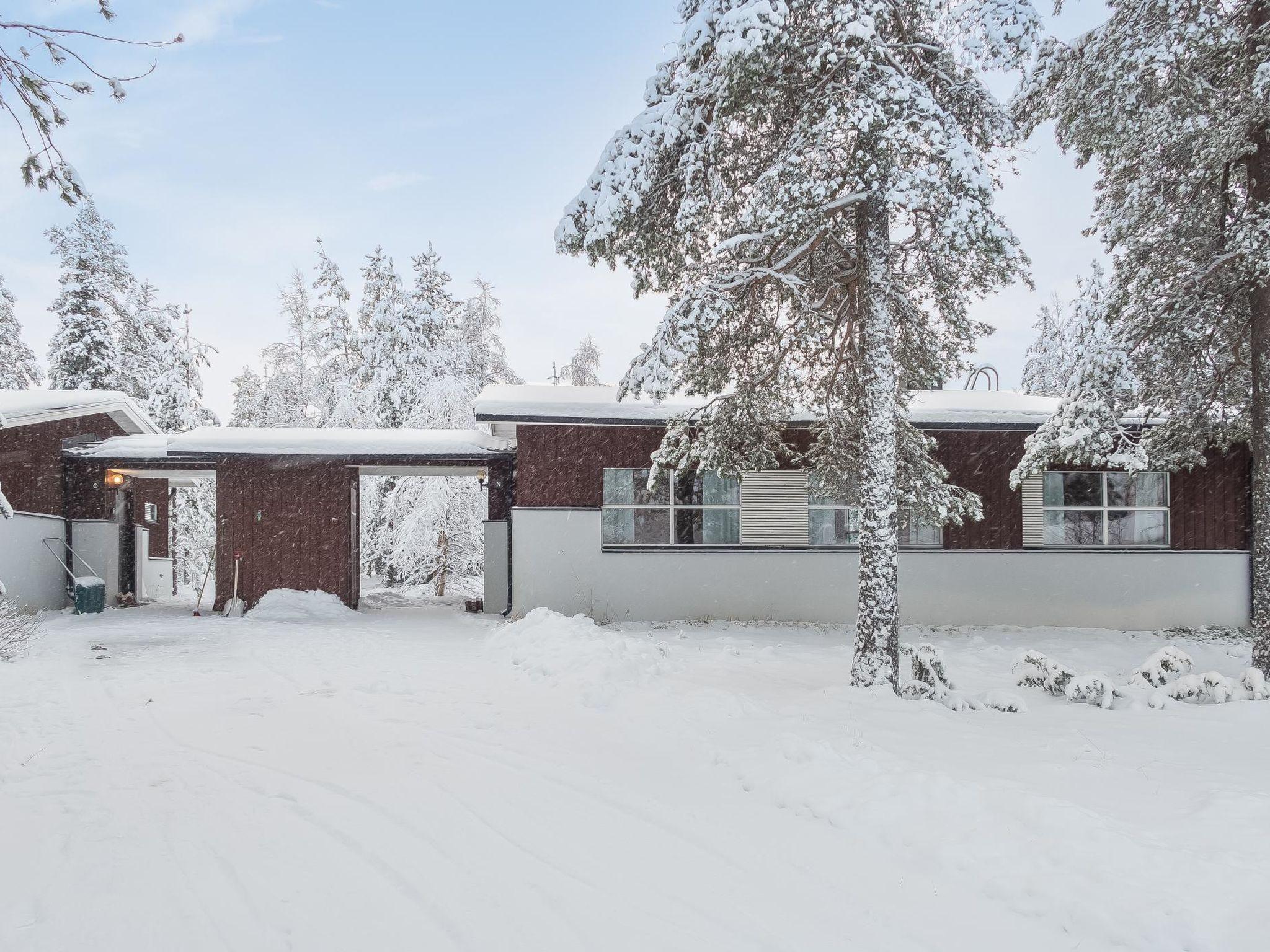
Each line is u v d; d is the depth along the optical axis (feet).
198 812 14.66
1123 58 29.12
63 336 88.17
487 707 23.57
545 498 47.83
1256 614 29.17
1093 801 14.48
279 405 103.96
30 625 41.42
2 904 11.02
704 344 28.84
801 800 14.76
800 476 49.26
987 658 35.29
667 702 23.02
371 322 90.22
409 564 75.25
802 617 48.70
